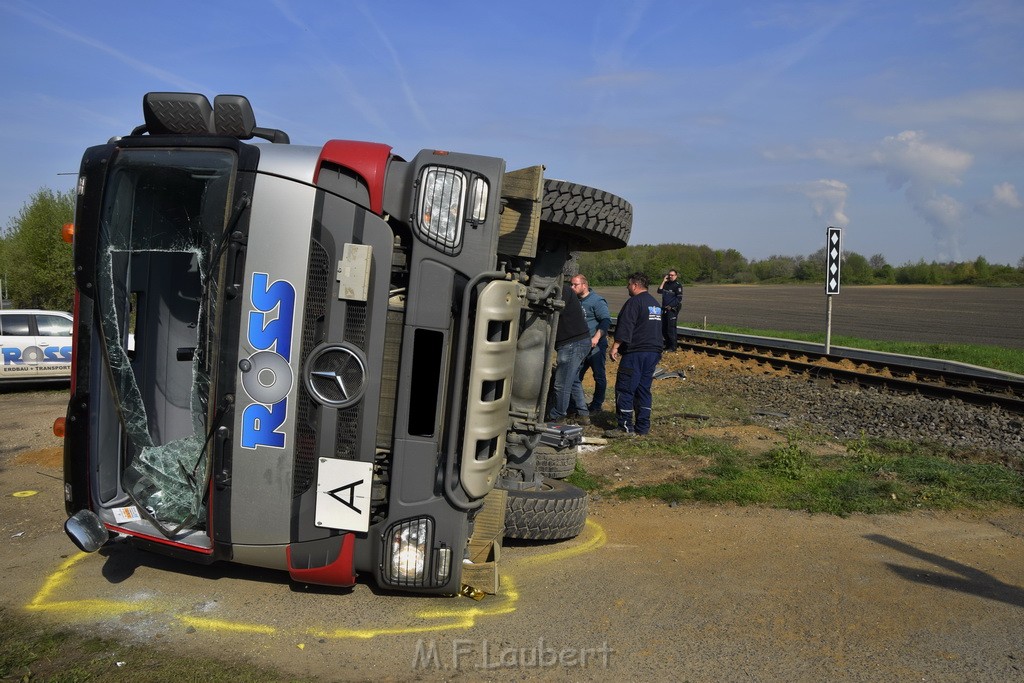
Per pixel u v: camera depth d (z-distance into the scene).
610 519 5.98
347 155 4.02
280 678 3.54
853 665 3.72
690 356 18.28
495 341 4.09
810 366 15.26
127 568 4.83
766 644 3.93
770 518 5.94
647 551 5.27
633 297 8.78
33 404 12.51
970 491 6.42
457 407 4.12
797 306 54.09
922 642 3.95
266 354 4.03
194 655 3.75
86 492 4.32
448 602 4.41
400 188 4.05
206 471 4.14
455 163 4.03
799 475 6.85
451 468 4.16
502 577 4.80
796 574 4.84
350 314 4.02
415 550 4.25
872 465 7.20
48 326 14.34
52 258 32.47
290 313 4.00
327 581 4.31
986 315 42.97
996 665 3.72
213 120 4.34
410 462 4.18
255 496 4.12
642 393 8.81
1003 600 4.45
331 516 4.12
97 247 4.13
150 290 4.77
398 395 4.12
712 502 6.33
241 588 4.55
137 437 4.57
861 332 32.91
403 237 4.18
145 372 4.76
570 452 6.60
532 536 5.25
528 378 5.37
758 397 12.29
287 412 4.06
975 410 10.83
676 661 3.76
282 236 3.98
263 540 4.17
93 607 4.29
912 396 12.26
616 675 3.62
